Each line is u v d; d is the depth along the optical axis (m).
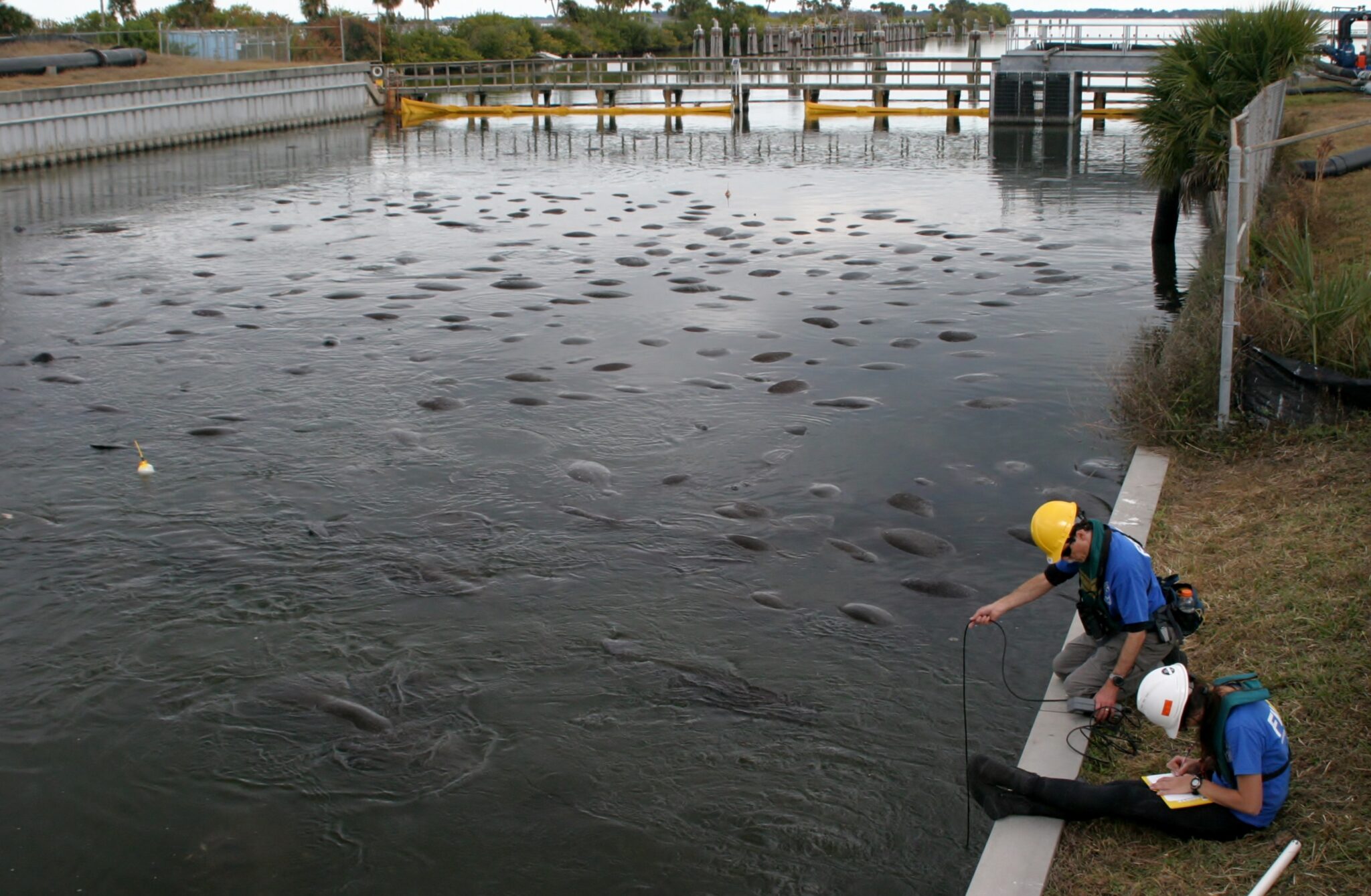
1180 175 15.80
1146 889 4.14
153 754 5.46
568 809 5.05
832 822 4.91
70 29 47.66
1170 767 4.50
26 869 4.77
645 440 9.20
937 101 44.91
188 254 17.19
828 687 5.87
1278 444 7.87
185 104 33.66
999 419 9.48
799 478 8.44
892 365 10.99
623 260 15.80
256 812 5.07
